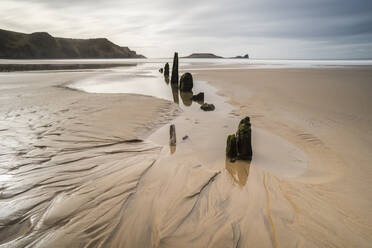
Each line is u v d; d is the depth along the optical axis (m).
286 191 4.42
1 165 5.32
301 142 7.30
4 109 10.94
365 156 6.18
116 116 9.98
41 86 19.81
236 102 13.62
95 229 3.33
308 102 13.15
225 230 3.34
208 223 3.49
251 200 4.11
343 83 21.28
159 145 6.98
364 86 19.16
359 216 3.64
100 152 6.23
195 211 3.77
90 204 3.90
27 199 4.04
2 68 42.44
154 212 3.72
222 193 4.35
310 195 4.27
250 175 5.14
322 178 5.00
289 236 3.20
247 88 18.92
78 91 17.56
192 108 12.46
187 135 7.86
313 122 9.36
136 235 3.24
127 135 7.66
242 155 6.05
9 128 8.03
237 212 3.76
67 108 11.34
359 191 4.43
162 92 18.48
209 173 5.16
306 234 3.23
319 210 3.80
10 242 3.08
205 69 45.25
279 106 12.27
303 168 5.56
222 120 9.97
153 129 8.63
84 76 30.27
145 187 4.48
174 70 23.30
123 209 3.78
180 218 3.59
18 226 3.38
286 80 24.23
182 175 5.02
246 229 3.35
